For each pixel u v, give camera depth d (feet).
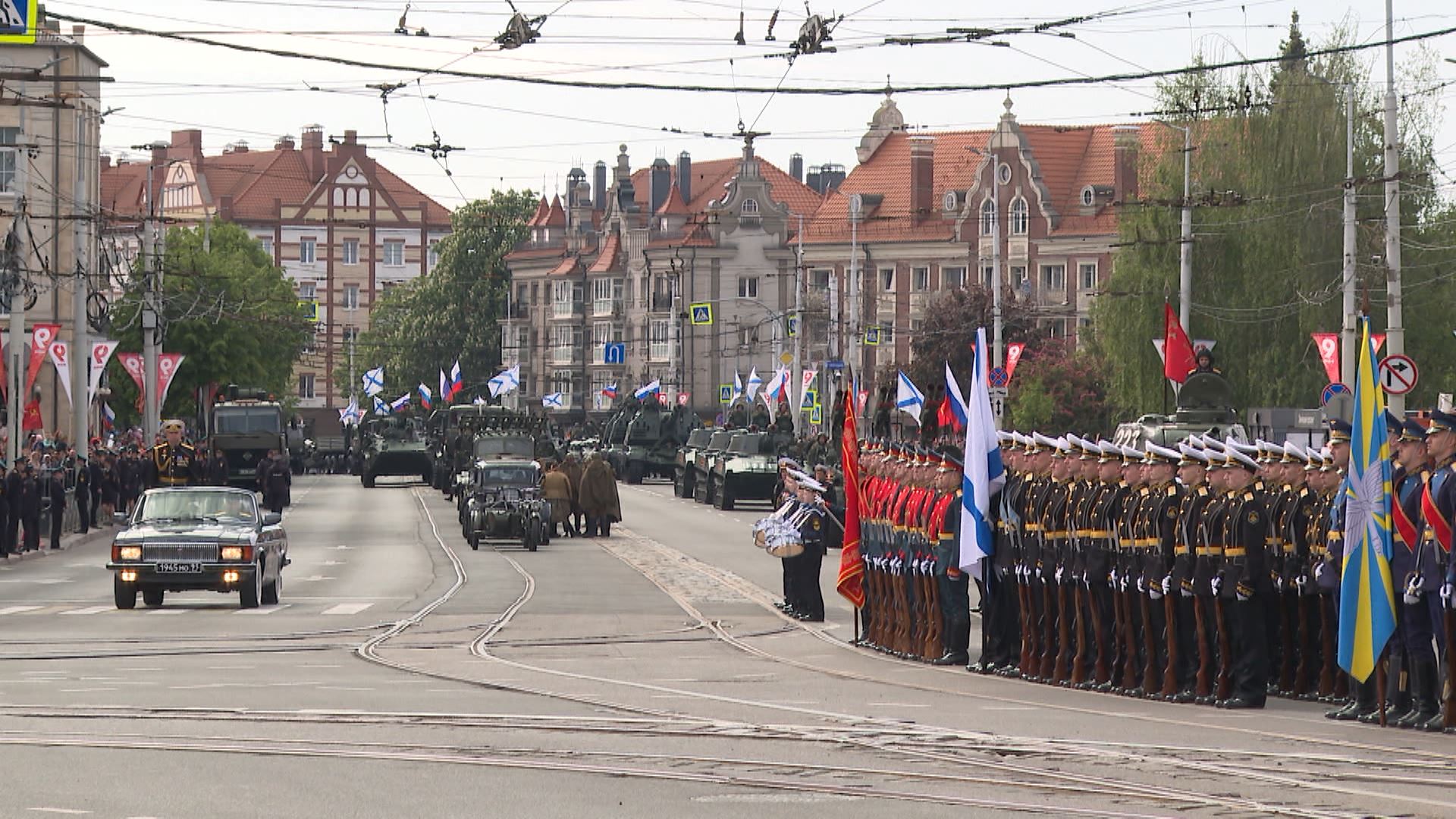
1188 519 123.75
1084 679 134.31
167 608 213.25
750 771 88.84
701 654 161.89
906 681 138.21
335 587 247.29
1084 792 83.05
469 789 83.35
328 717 109.50
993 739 100.48
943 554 150.30
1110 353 460.14
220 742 98.22
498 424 505.66
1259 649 122.21
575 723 106.83
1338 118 421.18
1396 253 302.66
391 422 604.49
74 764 89.61
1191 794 82.53
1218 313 435.12
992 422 144.56
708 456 488.85
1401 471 114.01
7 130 519.60
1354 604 113.29
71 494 362.12
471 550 326.24
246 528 215.51
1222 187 436.35
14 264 341.82
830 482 209.05
